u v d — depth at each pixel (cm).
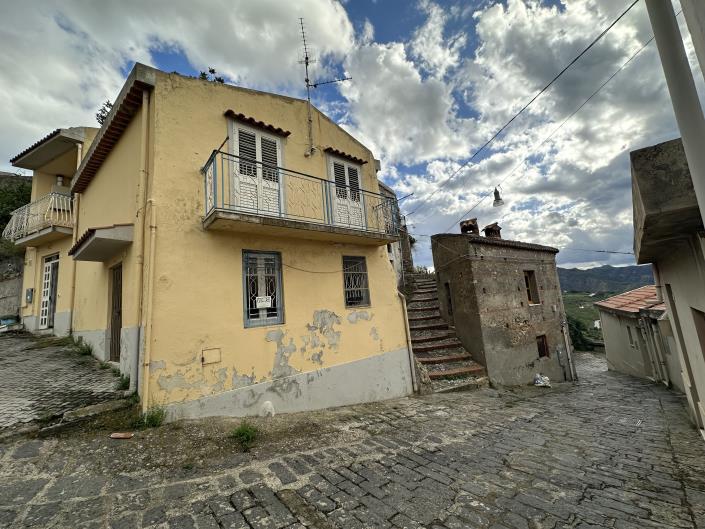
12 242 1252
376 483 366
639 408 767
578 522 292
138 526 280
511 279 1191
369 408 726
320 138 862
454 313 1167
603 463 425
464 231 1398
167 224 570
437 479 378
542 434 555
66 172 1284
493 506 321
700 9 156
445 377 973
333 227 736
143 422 484
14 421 456
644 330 1235
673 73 196
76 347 901
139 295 561
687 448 480
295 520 295
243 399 596
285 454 438
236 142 695
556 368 1245
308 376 696
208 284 596
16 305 1286
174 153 604
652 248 434
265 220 622
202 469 384
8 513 286
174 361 535
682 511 306
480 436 542
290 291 712
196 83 661
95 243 630
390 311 913
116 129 714
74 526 276
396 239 880
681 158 274
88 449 411
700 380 534
